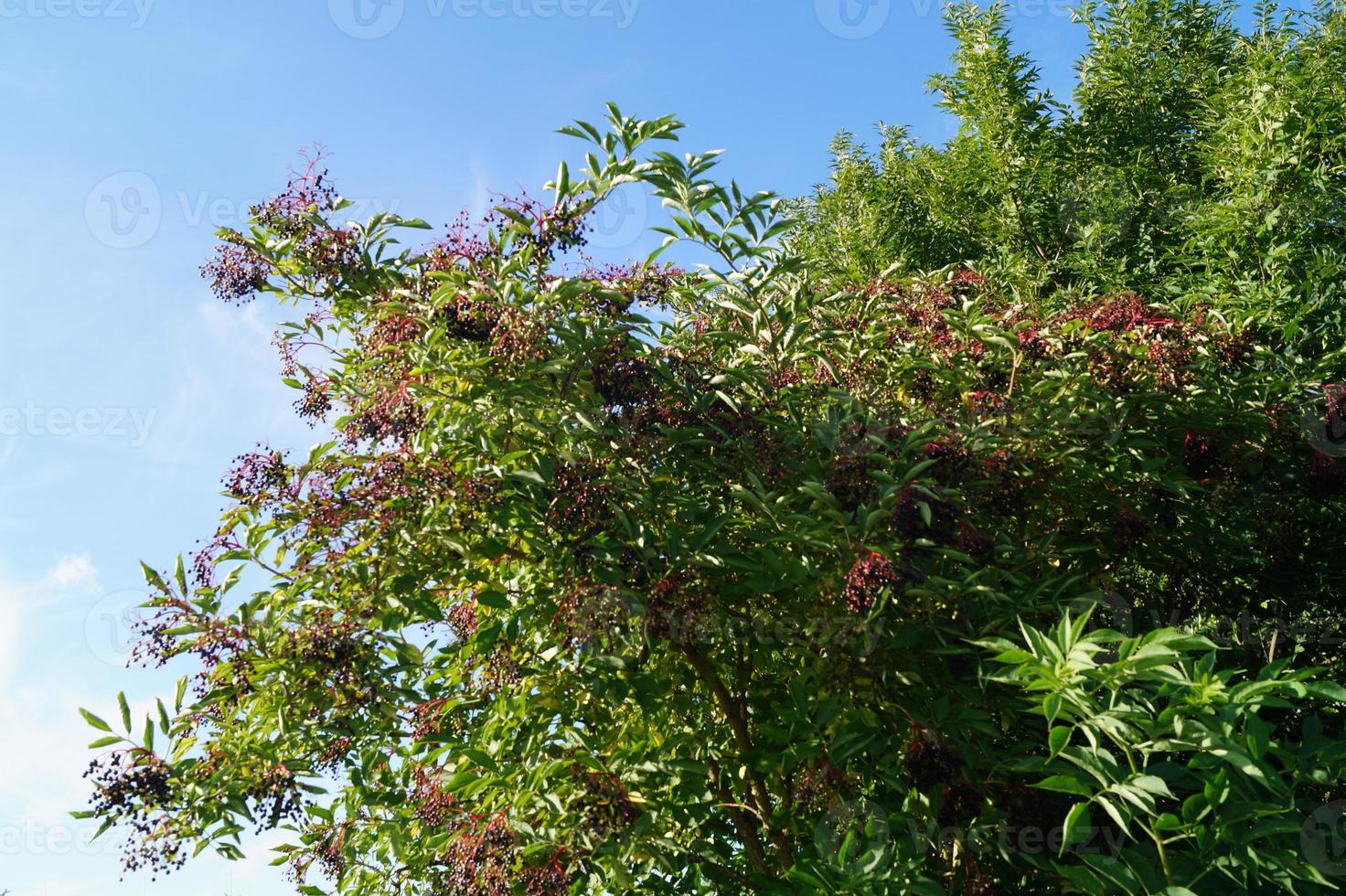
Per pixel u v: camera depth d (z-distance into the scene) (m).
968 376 4.80
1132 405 4.96
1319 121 6.77
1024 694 3.98
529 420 4.14
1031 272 8.17
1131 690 3.04
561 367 4.08
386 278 4.66
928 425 4.04
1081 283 7.57
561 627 4.15
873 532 3.83
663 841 4.14
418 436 4.43
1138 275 7.91
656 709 4.50
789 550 4.17
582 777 4.05
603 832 3.96
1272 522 5.59
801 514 4.00
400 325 4.21
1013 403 4.58
